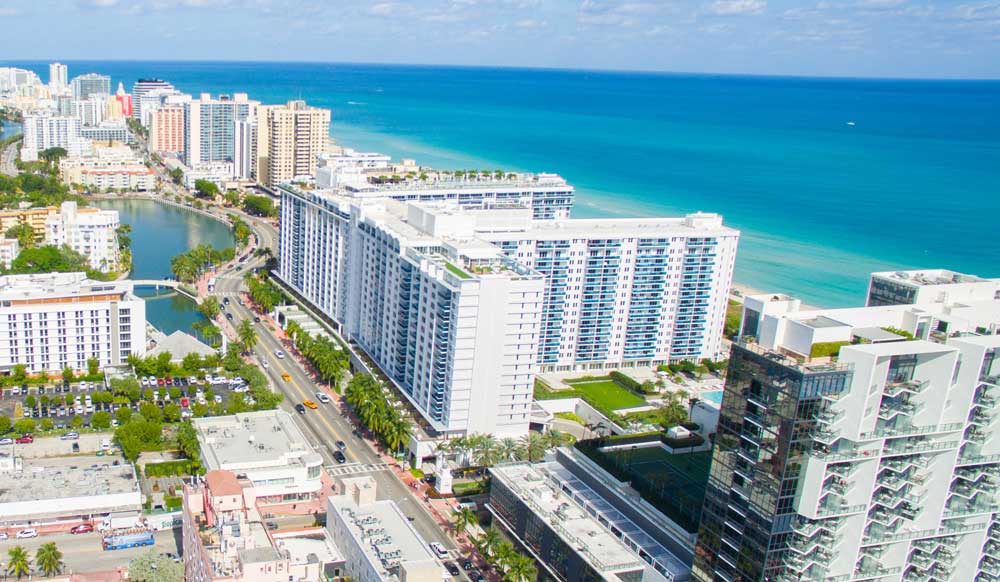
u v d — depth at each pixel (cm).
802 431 19312
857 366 19225
